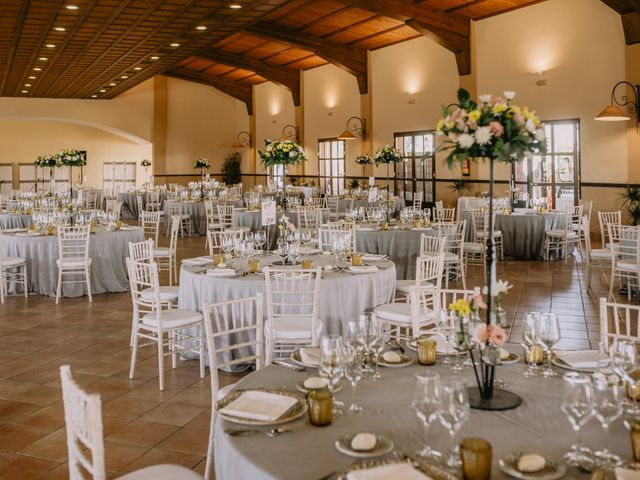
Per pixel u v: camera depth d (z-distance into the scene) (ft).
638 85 38.96
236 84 78.23
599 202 42.01
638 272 23.82
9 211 44.98
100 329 21.74
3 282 26.17
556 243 36.37
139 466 11.57
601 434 7.01
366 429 7.23
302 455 6.59
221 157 81.20
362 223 33.32
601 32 40.86
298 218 39.96
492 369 7.97
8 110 71.46
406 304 17.63
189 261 19.13
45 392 15.53
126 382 16.24
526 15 45.32
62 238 26.37
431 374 8.23
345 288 17.04
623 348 7.64
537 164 45.91
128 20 33.73
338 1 44.29
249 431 7.18
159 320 15.67
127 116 76.69
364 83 60.03
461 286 28.76
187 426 13.38
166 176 78.95
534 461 6.11
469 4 45.91
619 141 40.50
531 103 45.57
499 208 40.29
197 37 38.65
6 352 18.99
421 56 54.34
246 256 18.69
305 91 68.95
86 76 55.26
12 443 12.62
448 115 8.43
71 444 7.34
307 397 7.43
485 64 48.49
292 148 33.22
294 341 14.97
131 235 29.12
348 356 7.98
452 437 6.46
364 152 60.90
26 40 38.55
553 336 8.95
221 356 16.88
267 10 32.35
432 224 30.60
